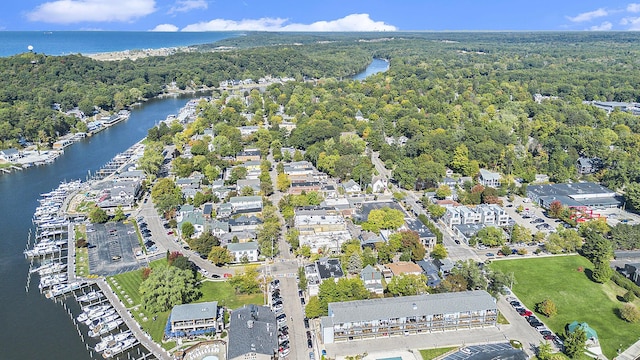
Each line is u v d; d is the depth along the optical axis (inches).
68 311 6811.0
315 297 6540.4
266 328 5964.6
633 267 7632.9
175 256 7691.9
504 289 7017.7
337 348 5940.0
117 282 7436.0
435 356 5792.3
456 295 6491.1
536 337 6205.7
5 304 6978.4
